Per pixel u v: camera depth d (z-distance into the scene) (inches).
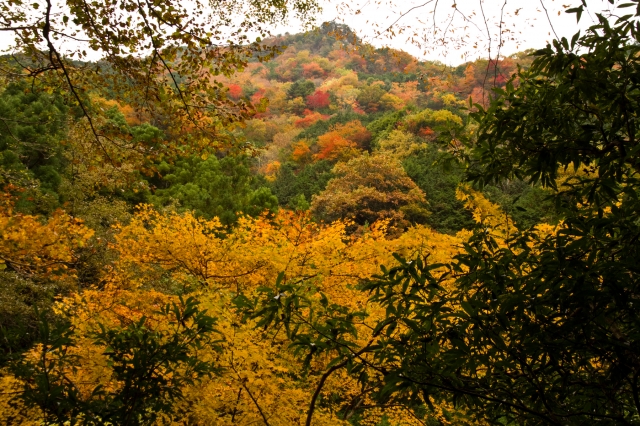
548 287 81.7
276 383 188.7
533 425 89.3
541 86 98.9
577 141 93.4
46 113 231.3
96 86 179.6
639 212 84.8
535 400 86.7
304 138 1572.3
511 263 92.4
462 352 80.4
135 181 212.1
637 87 85.6
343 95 1929.1
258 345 181.3
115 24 154.4
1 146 492.7
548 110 93.9
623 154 87.7
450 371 81.8
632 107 89.0
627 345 77.1
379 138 1409.9
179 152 197.6
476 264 90.1
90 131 194.7
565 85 87.7
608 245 82.0
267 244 227.6
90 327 190.5
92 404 88.8
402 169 1009.5
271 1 181.6
